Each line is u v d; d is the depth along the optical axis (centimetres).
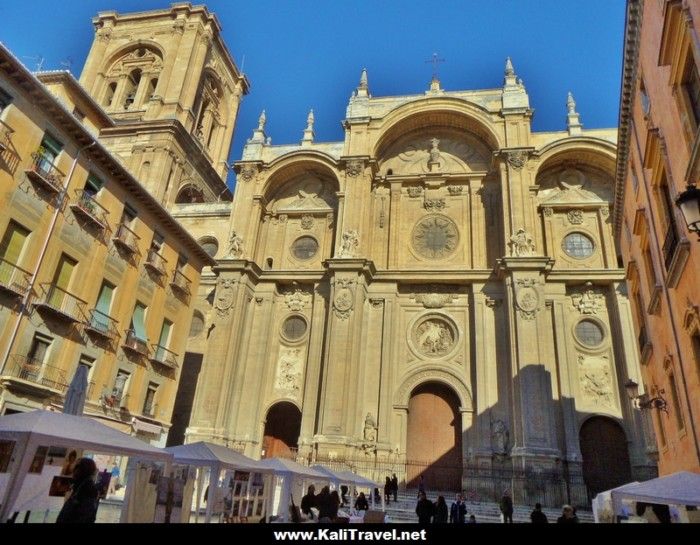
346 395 3067
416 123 3981
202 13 5212
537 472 2694
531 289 3122
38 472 1325
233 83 5953
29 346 1853
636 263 1973
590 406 3030
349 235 3534
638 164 1725
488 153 3872
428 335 3422
